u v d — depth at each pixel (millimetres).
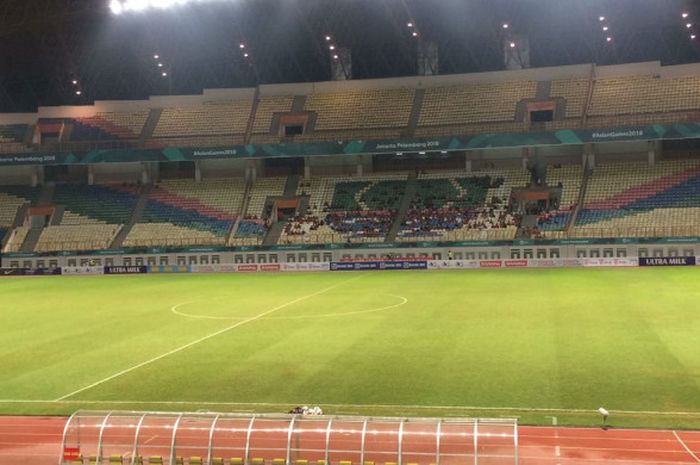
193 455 15227
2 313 44188
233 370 26062
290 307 42688
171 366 27125
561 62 84875
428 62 85375
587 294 44125
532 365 25234
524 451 16719
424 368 25281
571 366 24906
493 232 71312
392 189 81062
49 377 26016
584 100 77500
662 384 22234
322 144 78688
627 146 78125
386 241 72750
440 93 83188
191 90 92438
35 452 17812
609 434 17703
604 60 84000
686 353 26297
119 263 76438
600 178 75438
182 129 85188
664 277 53594
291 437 14844
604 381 22797
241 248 74438
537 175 78500
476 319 35531
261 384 23906
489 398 21266
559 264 67062
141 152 81625
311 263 72500
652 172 74312
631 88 77188
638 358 25797
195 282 62094
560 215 71812
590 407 20047
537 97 79438
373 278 60875
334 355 28000
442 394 21875
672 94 75125
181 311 42438
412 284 54094
